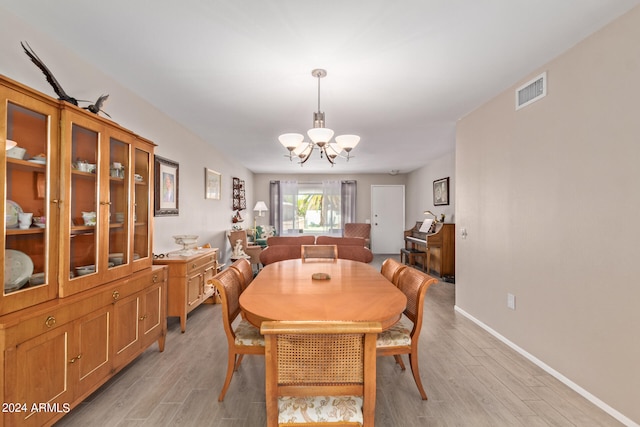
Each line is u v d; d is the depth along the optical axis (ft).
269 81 8.02
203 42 6.25
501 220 8.77
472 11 5.26
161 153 10.42
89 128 5.60
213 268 12.08
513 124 8.25
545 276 7.14
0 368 3.95
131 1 5.04
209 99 9.27
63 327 4.91
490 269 9.31
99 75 7.43
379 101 9.42
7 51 5.32
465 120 10.78
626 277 5.32
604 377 5.70
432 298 13.17
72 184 5.36
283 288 6.25
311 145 9.62
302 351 3.38
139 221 7.50
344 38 6.08
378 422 5.32
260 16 5.41
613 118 5.53
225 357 7.73
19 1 5.04
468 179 10.60
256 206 23.68
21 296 4.42
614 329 5.52
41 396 4.50
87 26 5.75
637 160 5.15
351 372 3.43
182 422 5.32
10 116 4.35
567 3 5.08
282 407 3.73
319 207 26.61
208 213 14.98
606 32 5.65
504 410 5.67
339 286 6.42
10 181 4.48
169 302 9.39
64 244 5.06
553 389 6.36
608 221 5.64
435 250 17.44
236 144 15.21
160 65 7.22
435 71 7.47
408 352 5.89
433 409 5.69
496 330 9.02
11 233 4.34
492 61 7.00
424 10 5.24
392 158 19.40
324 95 8.96
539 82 7.30
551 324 6.96
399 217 26.68
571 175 6.44
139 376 6.81
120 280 6.44
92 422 5.30
